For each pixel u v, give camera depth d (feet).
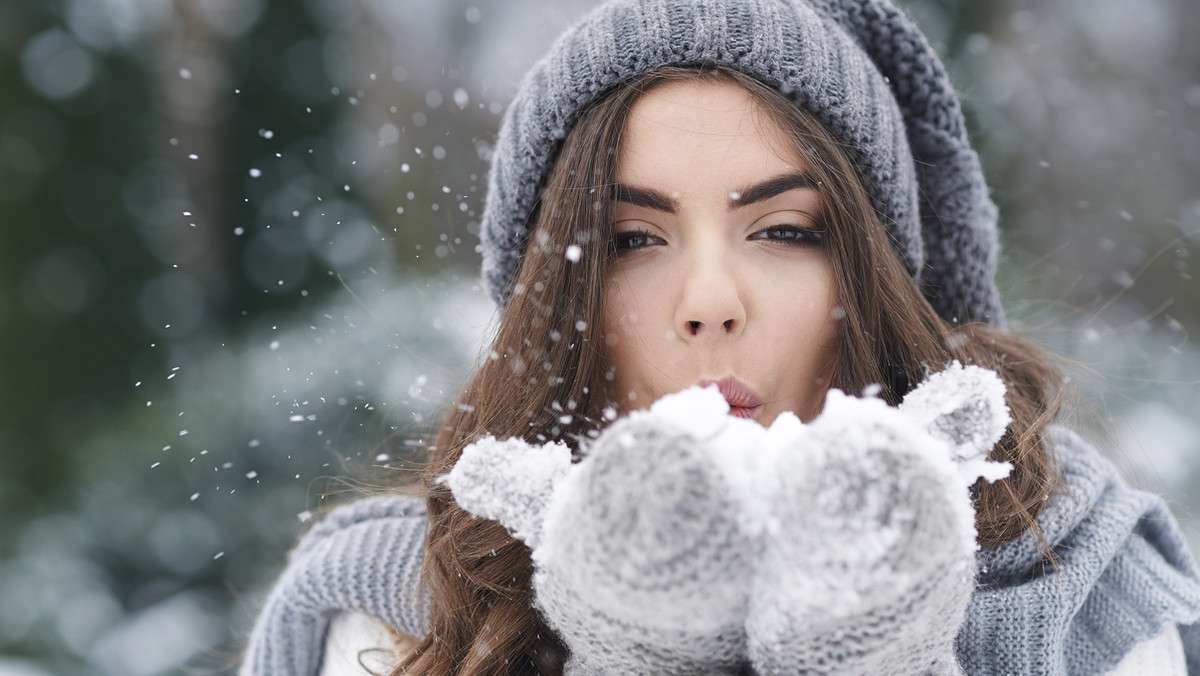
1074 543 3.36
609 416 2.97
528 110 3.43
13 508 8.14
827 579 2.70
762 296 3.26
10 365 8.59
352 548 3.55
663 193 3.25
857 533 2.69
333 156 9.62
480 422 3.45
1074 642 3.37
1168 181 9.43
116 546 7.14
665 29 3.30
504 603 3.31
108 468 7.54
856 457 2.71
